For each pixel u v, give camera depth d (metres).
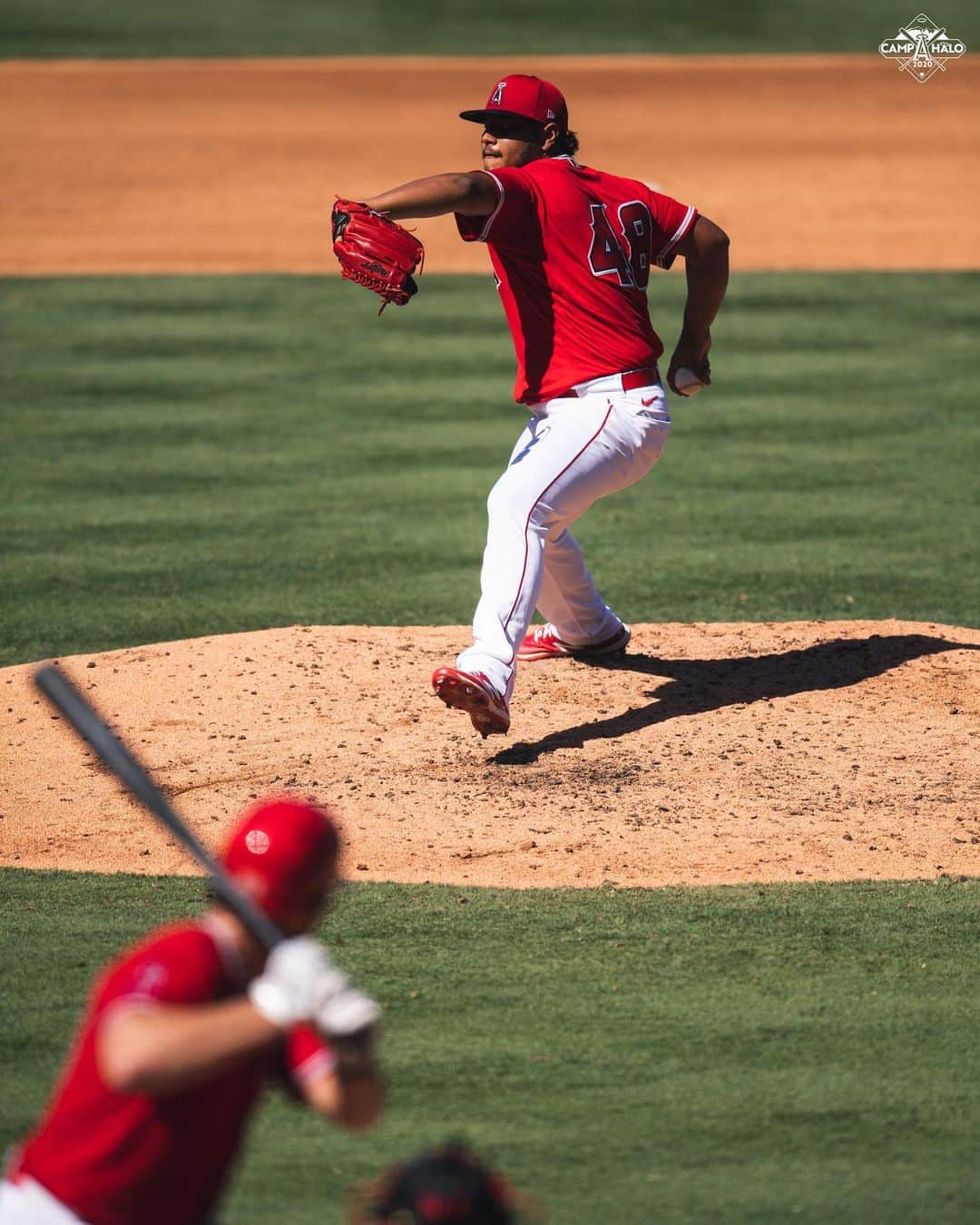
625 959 20.50
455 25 184.25
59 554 42.22
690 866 23.50
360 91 143.38
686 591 39.28
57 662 31.77
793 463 50.44
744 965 20.34
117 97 138.88
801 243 82.94
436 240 86.06
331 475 49.41
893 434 53.19
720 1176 15.66
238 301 72.19
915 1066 17.78
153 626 36.72
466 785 26.25
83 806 25.80
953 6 193.12
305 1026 10.77
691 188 98.00
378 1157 16.14
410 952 20.69
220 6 196.75
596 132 120.62
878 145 113.25
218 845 24.02
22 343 65.12
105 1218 10.69
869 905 22.20
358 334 67.00
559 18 188.00
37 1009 19.16
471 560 41.88
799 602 38.34
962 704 29.48
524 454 27.19
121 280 75.94
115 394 58.19
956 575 40.22
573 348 26.98
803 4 197.12
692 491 47.97
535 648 31.56
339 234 24.66
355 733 28.19
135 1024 10.41
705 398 57.53
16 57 164.75
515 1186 15.46
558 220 26.44
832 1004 19.30
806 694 29.95
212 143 114.94
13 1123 16.61
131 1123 10.59
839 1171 15.74
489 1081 17.50
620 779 26.48
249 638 32.72
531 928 21.42
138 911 22.12
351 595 39.00
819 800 25.70
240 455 51.41
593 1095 17.19
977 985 19.83
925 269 76.94
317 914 11.58
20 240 84.62
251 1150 16.41
